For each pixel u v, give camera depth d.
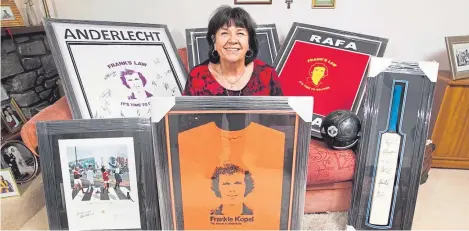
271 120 1.04
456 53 1.66
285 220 1.12
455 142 1.78
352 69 1.60
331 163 1.27
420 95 1.14
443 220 1.39
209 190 1.08
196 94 1.44
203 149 1.06
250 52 1.44
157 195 1.15
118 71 1.44
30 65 1.77
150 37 1.62
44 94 1.90
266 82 1.47
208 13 1.87
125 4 1.89
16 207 1.34
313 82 1.62
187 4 1.86
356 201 1.22
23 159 1.49
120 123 1.11
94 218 1.17
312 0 1.81
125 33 1.54
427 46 1.87
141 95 1.46
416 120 1.15
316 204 1.38
